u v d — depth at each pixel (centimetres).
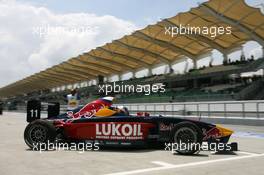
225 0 2927
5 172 555
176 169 575
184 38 4050
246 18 3272
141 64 5569
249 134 1295
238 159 679
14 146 895
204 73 4341
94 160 661
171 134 736
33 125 812
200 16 3316
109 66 6034
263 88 3600
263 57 3612
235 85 4053
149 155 724
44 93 10112
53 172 552
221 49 4250
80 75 7200
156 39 4128
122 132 795
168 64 5178
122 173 544
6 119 2922
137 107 3491
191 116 2534
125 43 4453
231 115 2195
